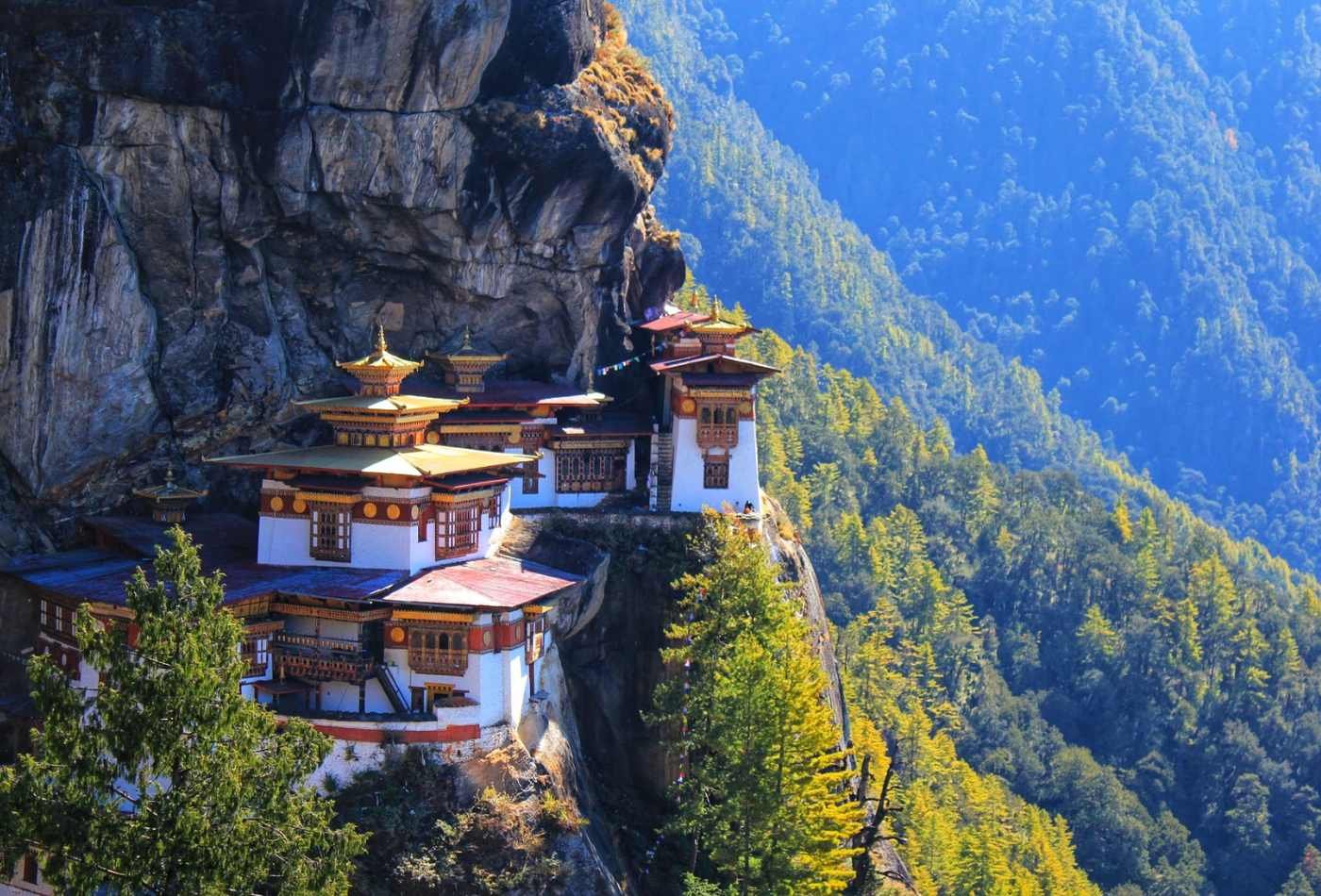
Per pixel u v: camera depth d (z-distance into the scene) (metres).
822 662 82.81
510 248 76.00
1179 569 180.00
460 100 70.25
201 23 64.56
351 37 65.75
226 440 70.25
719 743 62.25
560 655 70.31
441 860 56.47
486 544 67.31
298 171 67.88
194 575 46.34
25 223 63.31
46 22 62.66
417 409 64.50
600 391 83.81
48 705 44.53
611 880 59.62
